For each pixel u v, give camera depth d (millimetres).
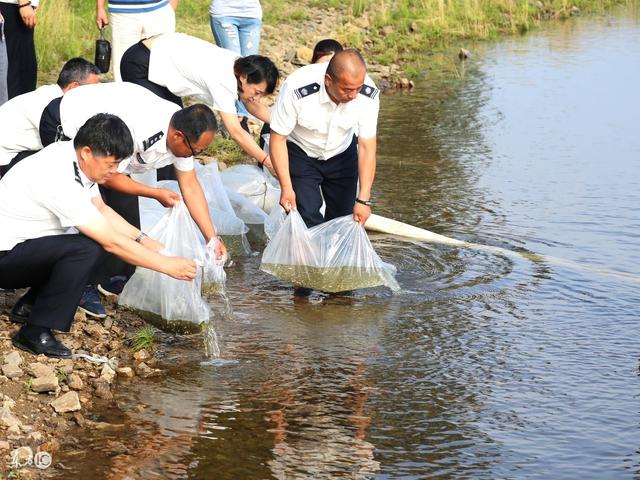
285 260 9867
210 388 7969
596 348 8805
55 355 8125
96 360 8195
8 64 12211
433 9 26766
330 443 7223
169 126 8328
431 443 7250
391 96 19516
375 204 12703
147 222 9938
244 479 6750
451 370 8375
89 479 6641
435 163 14719
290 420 7535
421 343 8867
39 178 7738
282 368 8352
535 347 8805
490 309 9594
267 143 12172
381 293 9992
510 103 18812
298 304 9719
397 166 14500
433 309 9594
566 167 14555
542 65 22500
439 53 24109
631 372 8375
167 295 8664
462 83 20672
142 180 10367
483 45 25219
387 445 7219
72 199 7684
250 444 7184
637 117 17609
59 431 7184
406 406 7777
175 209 8953
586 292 10031
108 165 7641
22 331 8141
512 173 14227
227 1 14781
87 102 8562
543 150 15484
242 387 8008
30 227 7879
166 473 6773
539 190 13422
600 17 29875
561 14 30031
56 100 8734
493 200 12969
